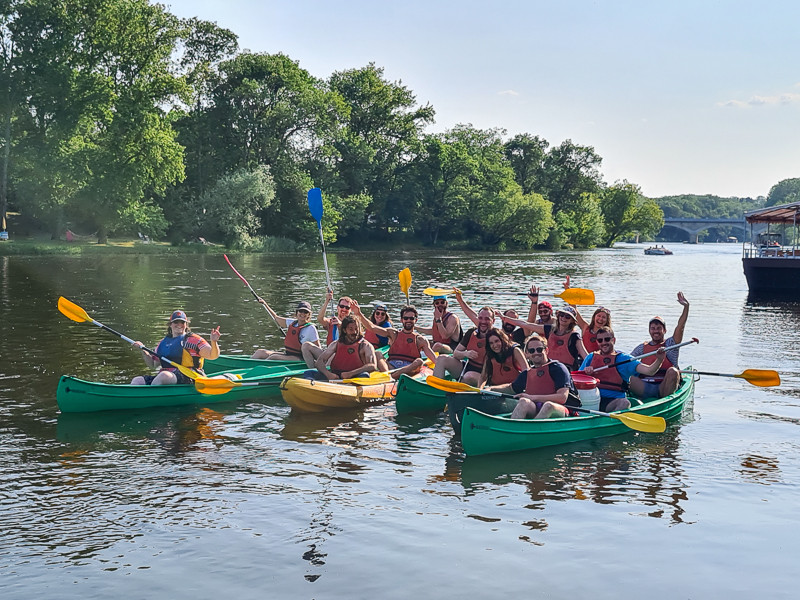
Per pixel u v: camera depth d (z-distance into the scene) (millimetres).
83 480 6699
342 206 65438
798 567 5121
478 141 91938
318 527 5730
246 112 58094
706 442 8008
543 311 10164
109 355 12664
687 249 110250
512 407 8500
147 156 46469
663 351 8922
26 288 24172
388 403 9789
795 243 34125
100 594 4711
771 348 14289
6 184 45531
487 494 6441
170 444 7820
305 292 24641
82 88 43750
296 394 8984
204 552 5297
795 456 7512
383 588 4789
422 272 37719
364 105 73750
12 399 9562
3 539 5469
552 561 5176
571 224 91438
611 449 7762
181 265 37594
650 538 5559
